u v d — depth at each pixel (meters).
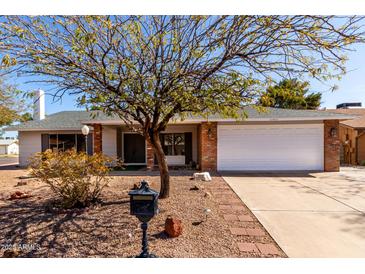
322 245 3.75
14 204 5.94
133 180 9.58
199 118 12.32
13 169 14.59
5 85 10.34
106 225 4.46
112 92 4.78
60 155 5.62
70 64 4.37
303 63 4.25
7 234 4.11
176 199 6.32
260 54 4.33
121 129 16.33
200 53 4.52
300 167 12.56
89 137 16.42
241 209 5.55
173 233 3.93
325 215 5.18
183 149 15.88
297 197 6.76
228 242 3.79
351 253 3.51
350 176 10.70
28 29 4.13
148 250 3.47
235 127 12.61
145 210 3.13
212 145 12.56
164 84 4.91
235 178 10.13
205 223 4.58
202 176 9.62
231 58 4.55
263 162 12.63
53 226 4.44
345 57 3.80
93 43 4.24
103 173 6.19
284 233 4.19
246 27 4.03
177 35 4.58
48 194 7.05
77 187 5.59
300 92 4.89
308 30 3.58
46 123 16.72
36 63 4.31
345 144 17.73
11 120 12.36
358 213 5.33
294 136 12.54
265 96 4.98
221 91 4.80
